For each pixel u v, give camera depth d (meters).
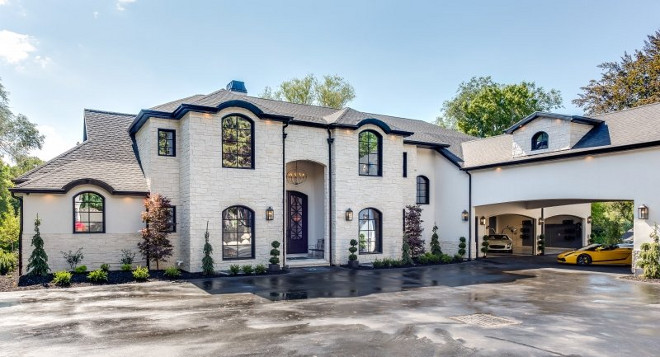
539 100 45.53
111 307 10.00
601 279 15.03
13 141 32.81
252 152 17.06
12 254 17.55
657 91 27.80
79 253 15.36
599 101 31.95
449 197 23.03
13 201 34.81
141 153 18.11
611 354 6.65
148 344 7.09
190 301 10.77
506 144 22.36
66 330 7.94
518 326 8.36
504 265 19.55
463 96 49.81
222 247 16.19
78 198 15.59
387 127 19.92
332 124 18.59
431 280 14.68
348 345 7.06
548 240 29.66
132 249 16.27
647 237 15.10
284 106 21.30
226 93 18.80
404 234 19.88
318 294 11.88
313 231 20.97
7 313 9.34
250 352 6.68
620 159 15.90
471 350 6.83
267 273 16.06
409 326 8.32
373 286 13.30
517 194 19.72
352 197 19.06
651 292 12.34
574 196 17.36
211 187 16.03
